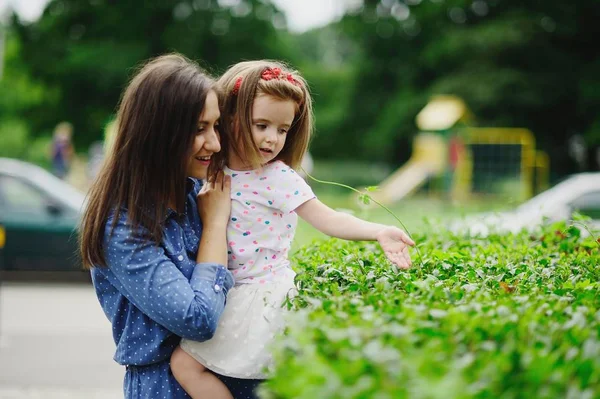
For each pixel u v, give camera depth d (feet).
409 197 78.69
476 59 103.19
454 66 108.27
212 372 8.96
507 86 98.32
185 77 8.75
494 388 5.34
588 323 7.12
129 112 8.77
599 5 96.43
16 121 120.78
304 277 9.16
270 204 9.36
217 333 8.84
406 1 116.98
